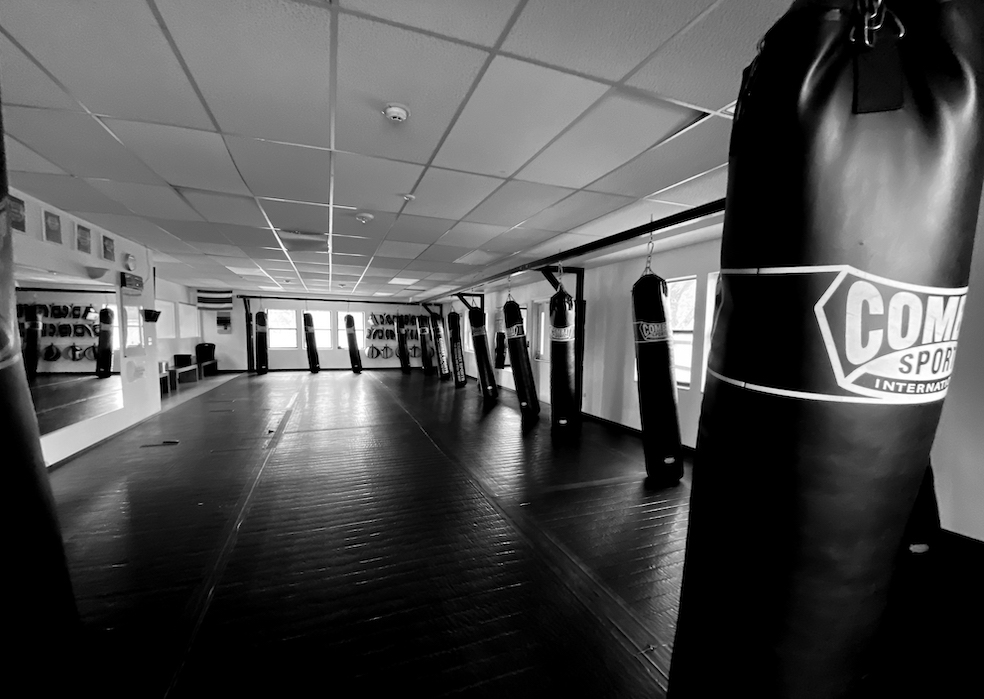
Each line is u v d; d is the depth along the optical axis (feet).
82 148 7.77
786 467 2.35
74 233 12.72
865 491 2.30
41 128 6.99
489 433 16.88
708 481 2.80
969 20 2.06
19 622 2.97
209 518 9.23
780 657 2.51
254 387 28.19
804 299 2.22
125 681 4.95
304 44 4.94
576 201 10.59
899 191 2.08
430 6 4.34
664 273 15.33
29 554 3.05
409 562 7.58
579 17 4.46
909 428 2.28
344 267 21.99
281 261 20.33
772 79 2.28
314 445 14.96
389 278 26.18
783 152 2.21
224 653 5.41
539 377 24.02
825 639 2.46
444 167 8.54
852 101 2.08
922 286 2.15
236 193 10.32
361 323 40.06
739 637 2.64
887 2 2.08
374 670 5.19
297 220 12.71
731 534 2.63
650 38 4.77
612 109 6.29
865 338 2.16
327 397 24.77
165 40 4.88
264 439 15.62
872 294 2.13
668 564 7.61
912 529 7.06
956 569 7.14
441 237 14.84
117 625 5.88
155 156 8.11
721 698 2.76
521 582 7.02
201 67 5.38
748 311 2.46
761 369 2.39
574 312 18.66
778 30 2.32
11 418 2.96
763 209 2.34
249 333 36.11
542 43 4.89
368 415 20.04
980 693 4.88
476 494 10.72
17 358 3.06
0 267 2.86
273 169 8.73
